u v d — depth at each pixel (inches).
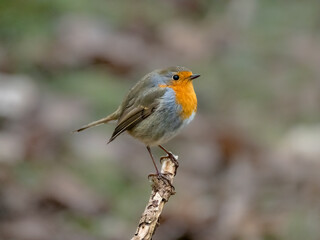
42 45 589.9
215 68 635.5
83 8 662.5
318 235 416.2
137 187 463.2
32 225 410.0
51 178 449.7
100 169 468.8
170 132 338.0
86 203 437.1
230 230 428.8
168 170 320.2
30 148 473.7
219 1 757.3
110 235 415.8
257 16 716.0
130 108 340.2
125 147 502.0
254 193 472.1
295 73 626.8
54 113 510.0
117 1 717.9
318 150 520.1
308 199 458.0
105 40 621.0
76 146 485.7
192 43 675.4
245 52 659.4
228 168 514.6
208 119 568.4
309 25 699.4
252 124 563.5
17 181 440.1
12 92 519.2
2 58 565.6
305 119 572.7
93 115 518.3
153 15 717.3
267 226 426.3
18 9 616.1
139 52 633.0
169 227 432.5
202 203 456.8
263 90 606.2
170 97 332.8
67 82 553.0
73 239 406.9
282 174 496.4
